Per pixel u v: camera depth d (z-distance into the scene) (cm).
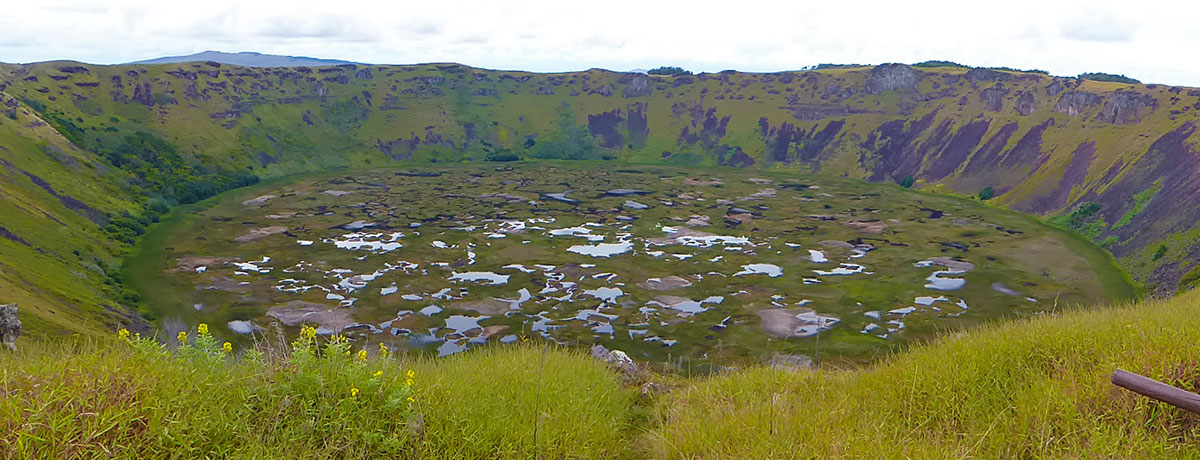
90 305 8581
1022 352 971
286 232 14288
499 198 19125
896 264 11800
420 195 19562
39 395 559
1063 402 773
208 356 713
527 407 900
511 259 11969
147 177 18688
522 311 8931
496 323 8406
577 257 12131
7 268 8475
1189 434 684
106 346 676
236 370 729
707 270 11269
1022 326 1104
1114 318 1076
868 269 11431
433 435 747
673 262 11812
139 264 11544
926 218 16575
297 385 725
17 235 10700
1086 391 786
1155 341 834
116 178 17450
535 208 17500
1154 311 1124
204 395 656
